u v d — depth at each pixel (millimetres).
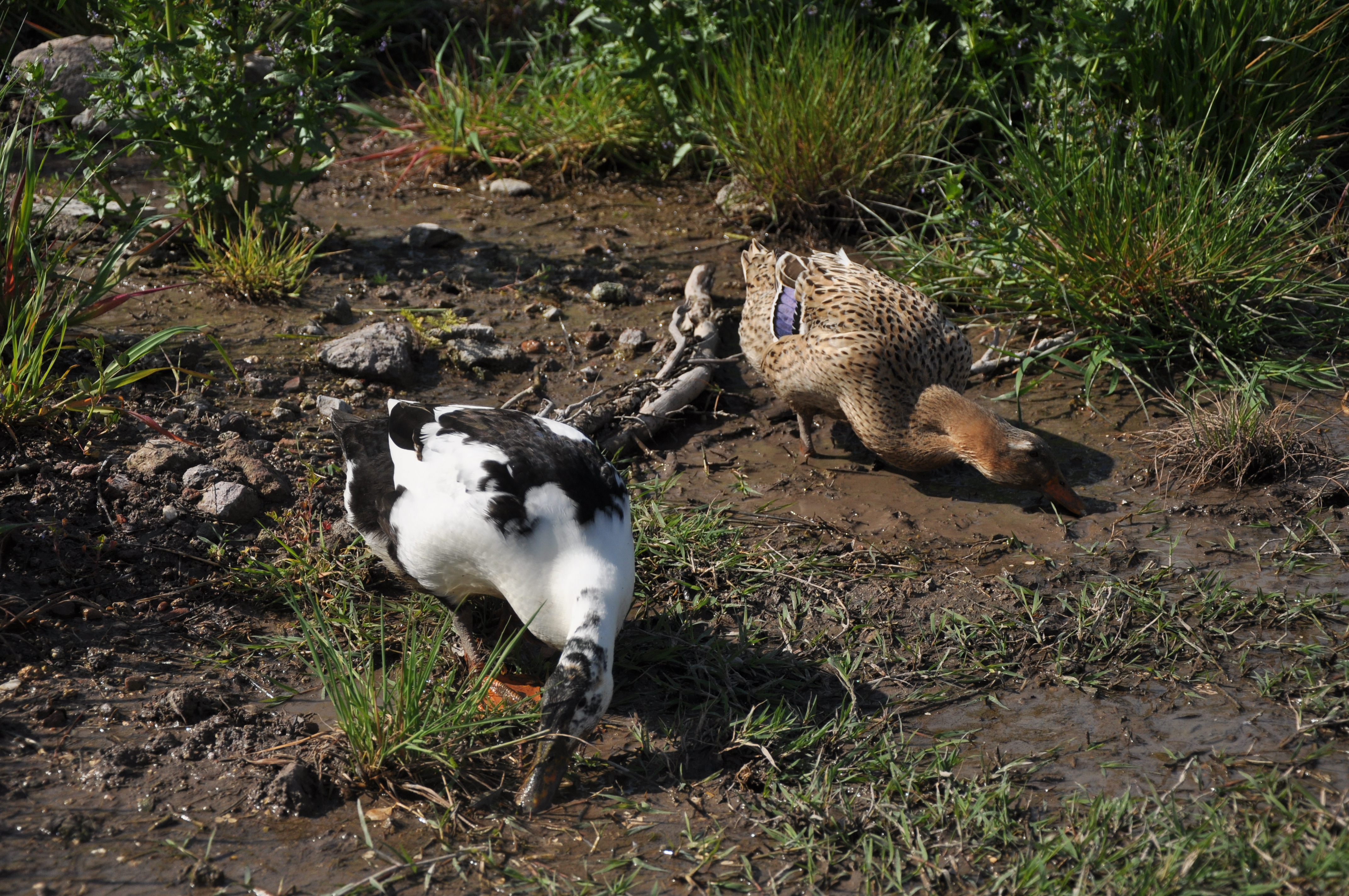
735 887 3316
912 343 5246
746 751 3895
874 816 3572
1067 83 7281
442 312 6676
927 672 4266
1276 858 3252
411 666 3805
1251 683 4145
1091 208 6312
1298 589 4660
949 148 7703
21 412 5059
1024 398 6133
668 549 4910
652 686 4258
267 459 5320
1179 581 4738
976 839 3459
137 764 3688
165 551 4672
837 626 4535
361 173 8641
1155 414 5941
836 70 7660
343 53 7270
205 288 6645
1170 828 3414
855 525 5195
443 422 4184
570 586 3816
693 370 6137
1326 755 3738
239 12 6527
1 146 6391
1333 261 6961
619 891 3264
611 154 8703
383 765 3678
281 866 3346
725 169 8539
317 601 4453
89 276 6500
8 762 3646
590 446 4219
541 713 3584
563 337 6598
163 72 6543
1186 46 7090
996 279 6625
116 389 5566
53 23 8641
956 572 4832
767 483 5523
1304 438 5562
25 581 4398
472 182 8594
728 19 8273
